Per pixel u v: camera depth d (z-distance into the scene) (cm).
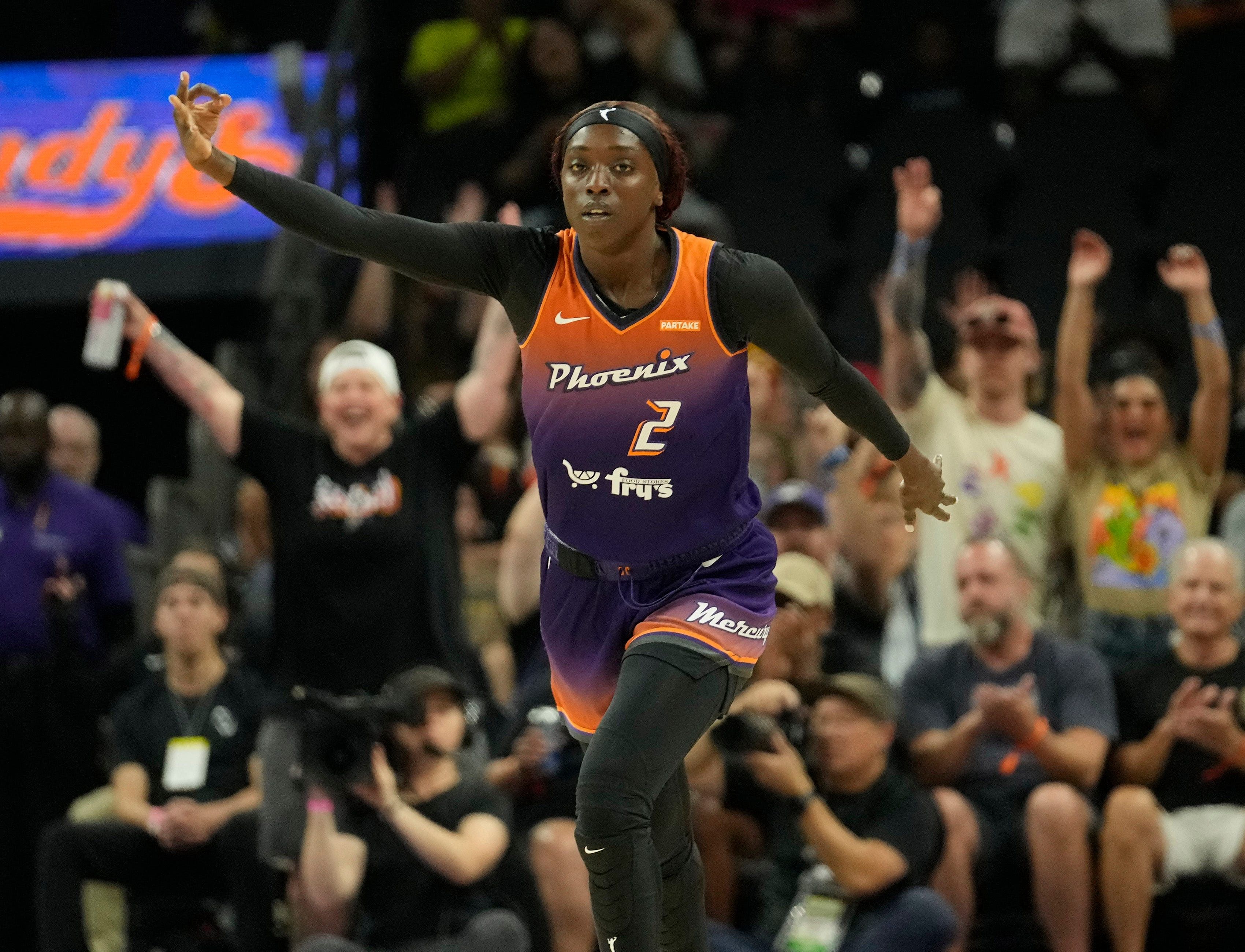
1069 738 1967
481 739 2058
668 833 1228
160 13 3994
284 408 2800
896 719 1941
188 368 2034
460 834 1875
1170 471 2255
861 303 3262
